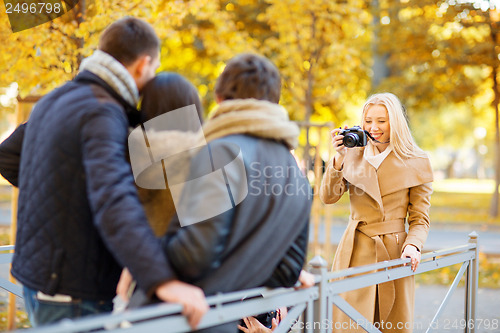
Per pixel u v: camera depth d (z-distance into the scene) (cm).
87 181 228
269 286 265
